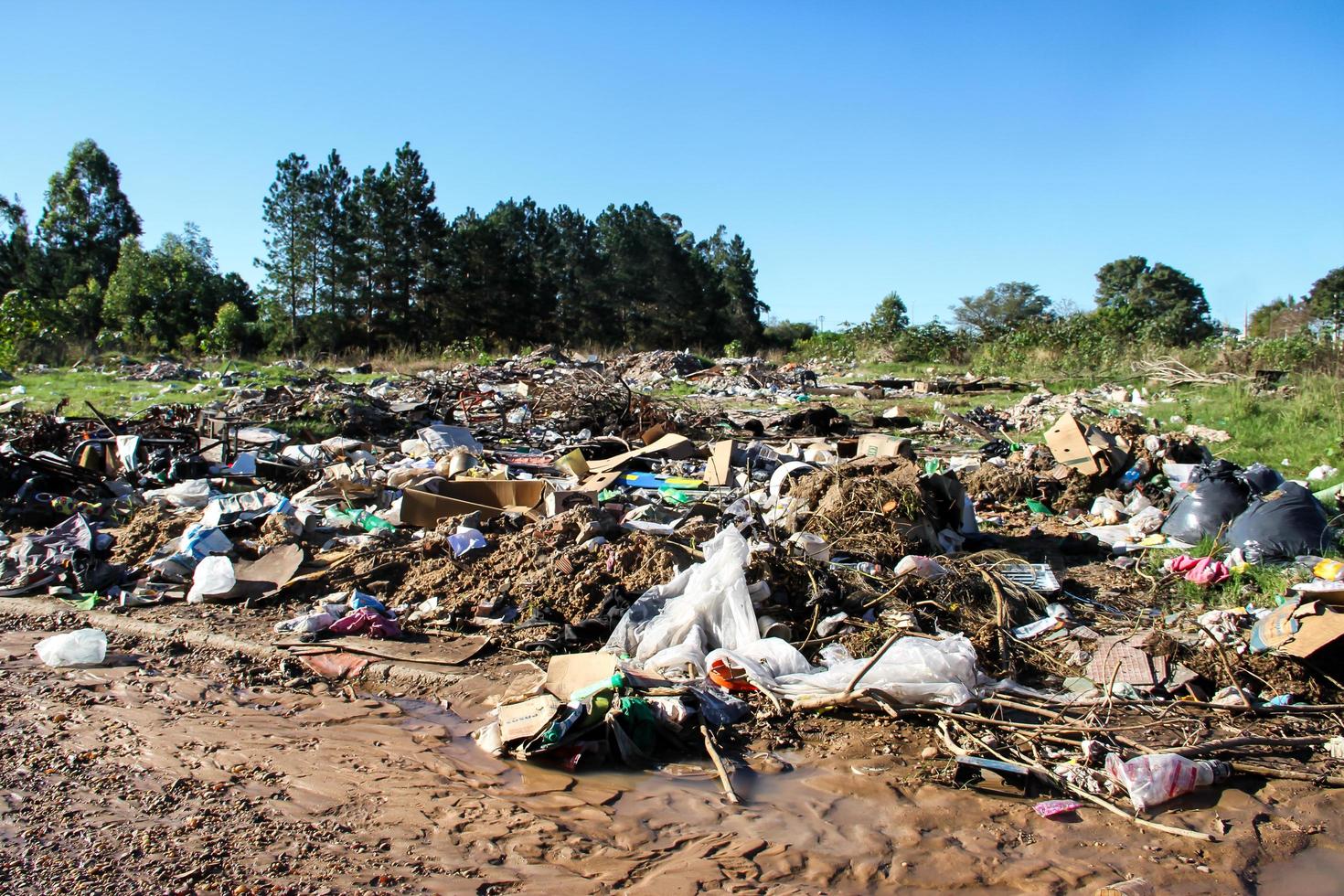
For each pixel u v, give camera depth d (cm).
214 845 377
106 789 423
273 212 4775
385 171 5062
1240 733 485
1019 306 6494
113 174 5781
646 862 372
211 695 541
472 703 533
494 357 3444
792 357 4112
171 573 740
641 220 6034
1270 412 1534
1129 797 425
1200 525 832
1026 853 384
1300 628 548
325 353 4647
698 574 630
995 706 516
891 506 745
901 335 3691
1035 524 951
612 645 592
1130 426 1089
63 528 798
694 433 1580
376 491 990
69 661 578
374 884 352
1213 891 360
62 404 1511
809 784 443
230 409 1537
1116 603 695
